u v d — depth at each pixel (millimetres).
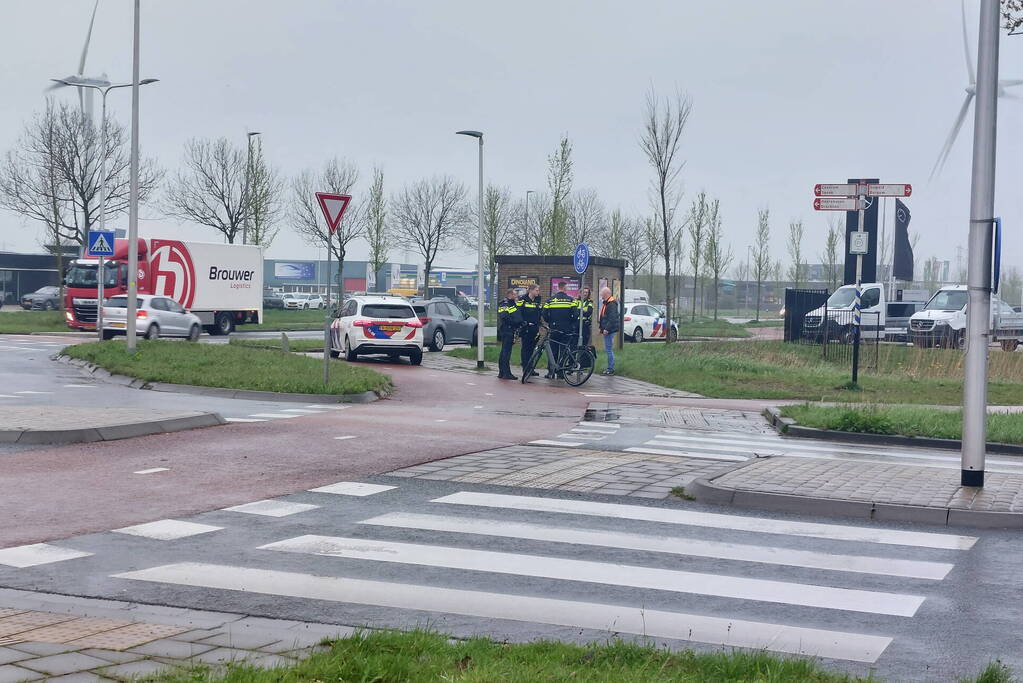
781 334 49688
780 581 6746
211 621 5629
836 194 19766
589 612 5992
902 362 27641
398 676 4453
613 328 25312
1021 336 36688
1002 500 9133
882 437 14961
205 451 11656
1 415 13578
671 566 7090
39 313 51312
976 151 9555
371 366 26469
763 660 4793
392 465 10906
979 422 9805
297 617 5781
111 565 6879
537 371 25562
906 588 6609
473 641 5016
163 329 34938
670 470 10930
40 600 6051
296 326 52188
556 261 33719
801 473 10484
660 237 60156
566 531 8070
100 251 27484
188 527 7996
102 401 16828
